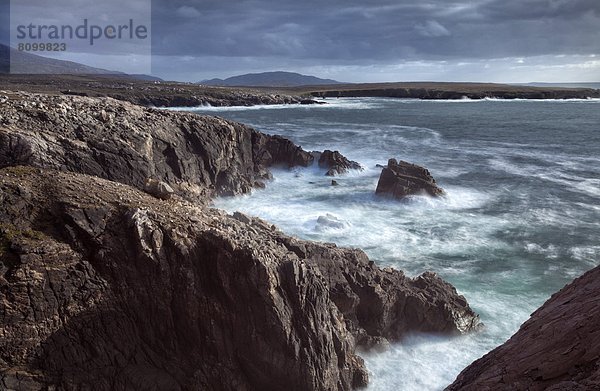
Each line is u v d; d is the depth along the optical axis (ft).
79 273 47.96
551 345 28.02
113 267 49.03
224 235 50.14
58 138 76.07
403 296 63.00
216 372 48.11
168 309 49.14
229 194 119.55
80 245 49.70
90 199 53.88
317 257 61.26
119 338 48.01
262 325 48.03
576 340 26.86
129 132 91.76
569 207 117.08
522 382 27.43
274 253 51.11
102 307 47.83
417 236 96.99
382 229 100.53
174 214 54.54
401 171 124.67
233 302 48.65
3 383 42.47
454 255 88.17
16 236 48.60
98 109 100.53
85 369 45.80
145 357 48.39
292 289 49.26
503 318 67.72
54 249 48.14
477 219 108.17
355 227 101.04
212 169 117.19
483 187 134.82
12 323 44.47
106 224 51.01
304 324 49.34
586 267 83.97
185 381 47.73
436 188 121.29
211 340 48.67
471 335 63.67
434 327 62.75
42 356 44.83
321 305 51.44
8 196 52.08
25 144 68.54
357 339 58.70
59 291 46.80
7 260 46.75
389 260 85.56
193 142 115.85
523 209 115.34
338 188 132.46
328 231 97.60
